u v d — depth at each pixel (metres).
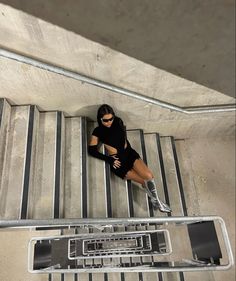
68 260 1.66
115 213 2.16
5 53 1.35
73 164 2.17
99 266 1.75
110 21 1.46
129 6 1.45
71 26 1.39
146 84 1.93
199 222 1.54
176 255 2.44
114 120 2.14
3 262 2.40
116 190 2.30
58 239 1.73
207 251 1.47
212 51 1.74
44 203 1.85
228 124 2.83
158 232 1.79
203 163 3.05
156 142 2.82
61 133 2.18
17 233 2.52
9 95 1.95
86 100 2.11
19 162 1.85
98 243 1.74
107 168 2.27
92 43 1.49
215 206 2.81
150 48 1.64
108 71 1.75
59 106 2.19
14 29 1.36
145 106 2.26
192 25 1.59
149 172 2.07
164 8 1.49
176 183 2.69
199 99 2.20
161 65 1.75
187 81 1.94
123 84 1.91
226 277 2.46
